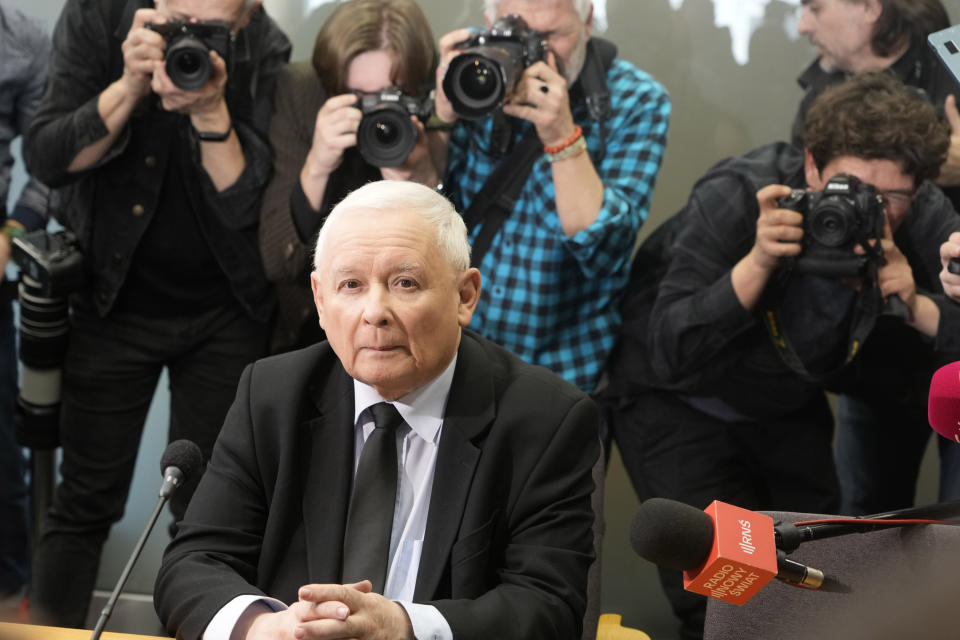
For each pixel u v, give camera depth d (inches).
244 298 158.9
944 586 28.5
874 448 150.9
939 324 144.9
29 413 160.7
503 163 152.1
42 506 164.1
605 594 160.4
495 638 72.2
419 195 78.7
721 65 150.0
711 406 154.0
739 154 150.3
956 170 142.7
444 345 78.7
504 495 81.7
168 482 75.5
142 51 147.9
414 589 79.3
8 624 48.2
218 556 81.5
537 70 142.6
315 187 151.9
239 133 154.9
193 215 156.3
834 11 143.8
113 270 157.4
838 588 61.6
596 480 93.1
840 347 148.5
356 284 77.0
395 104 147.0
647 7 150.8
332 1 154.9
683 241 152.6
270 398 85.4
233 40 150.9
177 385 162.9
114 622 164.9
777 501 155.6
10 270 163.6
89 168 154.9
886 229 144.7
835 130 144.5
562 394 85.2
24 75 161.0
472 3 152.4
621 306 154.9
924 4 140.8
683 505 59.6
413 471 83.0
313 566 80.0
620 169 151.3
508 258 152.6
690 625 156.7
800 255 146.1
